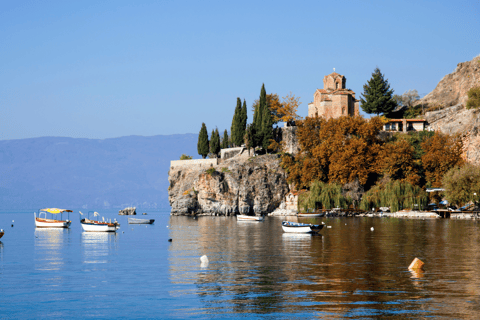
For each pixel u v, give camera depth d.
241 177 157.75
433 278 39.91
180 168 177.38
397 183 134.00
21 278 43.19
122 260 53.97
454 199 121.38
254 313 30.83
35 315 31.50
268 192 156.62
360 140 141.00
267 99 185.88
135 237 86.00
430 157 136.12
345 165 138.75
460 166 133.25
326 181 148.12
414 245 62.25
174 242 73.81
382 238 71.81
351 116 160.38
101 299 35.03
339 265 47.00
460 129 157.00
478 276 40.66
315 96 178.88
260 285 38.28
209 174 160.25
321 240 71.00
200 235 85.44
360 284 37.97
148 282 40.47
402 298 33.47
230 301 33.75
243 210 156.38
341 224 103.44
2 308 33.03
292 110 185.12
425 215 126.50
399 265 46.50
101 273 45.28
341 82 179.75
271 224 115.00
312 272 43.47
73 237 88.94
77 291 37.59
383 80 179.88
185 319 30.08
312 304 32.41
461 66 196.88
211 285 38.75
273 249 60.97
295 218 134.75
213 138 182.00
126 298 35.16
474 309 30.64
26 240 82.88
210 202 160.25
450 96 194.00
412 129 171.25
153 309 32.25
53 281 41.59
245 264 48.69
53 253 61.81
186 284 39.34
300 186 152.50
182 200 166.00
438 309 30.69
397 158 136.38
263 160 160.62
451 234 76.94
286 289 36.72
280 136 172.25
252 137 162.25
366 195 137.00
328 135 148.50
